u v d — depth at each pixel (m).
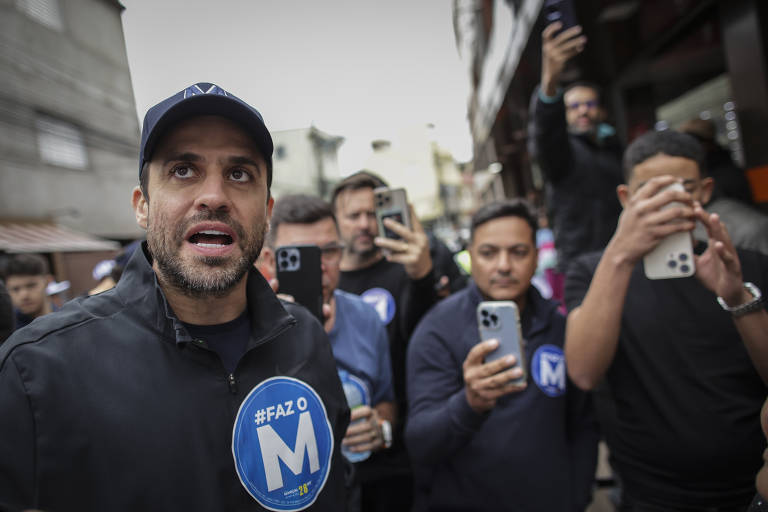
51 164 9.63
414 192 19.28
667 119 5.52
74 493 0.69
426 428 1.39
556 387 1.52
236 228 0.85
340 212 2.35
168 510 0.73
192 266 0.82
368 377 1.73
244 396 0.86
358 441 1.46
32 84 7.46
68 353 0.75
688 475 1.28
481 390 1.22
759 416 1.23
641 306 1.35
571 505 1.44
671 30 4.21
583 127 2.73
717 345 1.26
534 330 1.59
